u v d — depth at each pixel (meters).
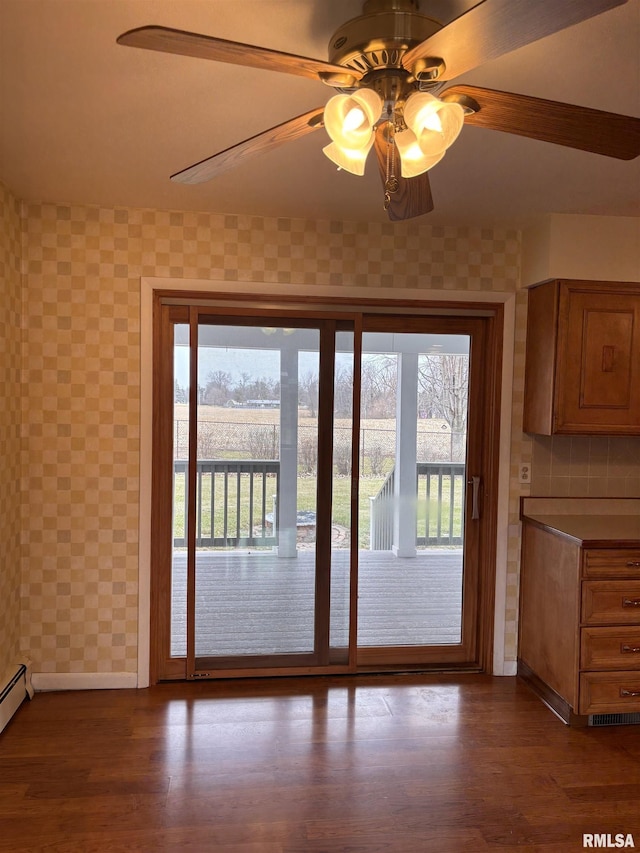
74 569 3.23
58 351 3.17
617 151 1.55
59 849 2.11
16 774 2.53
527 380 3.47
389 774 2.56
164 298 3.25
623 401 3.22
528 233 3.36
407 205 1.75
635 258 3.18
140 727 2.91
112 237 3.17
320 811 2.32
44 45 1.63
